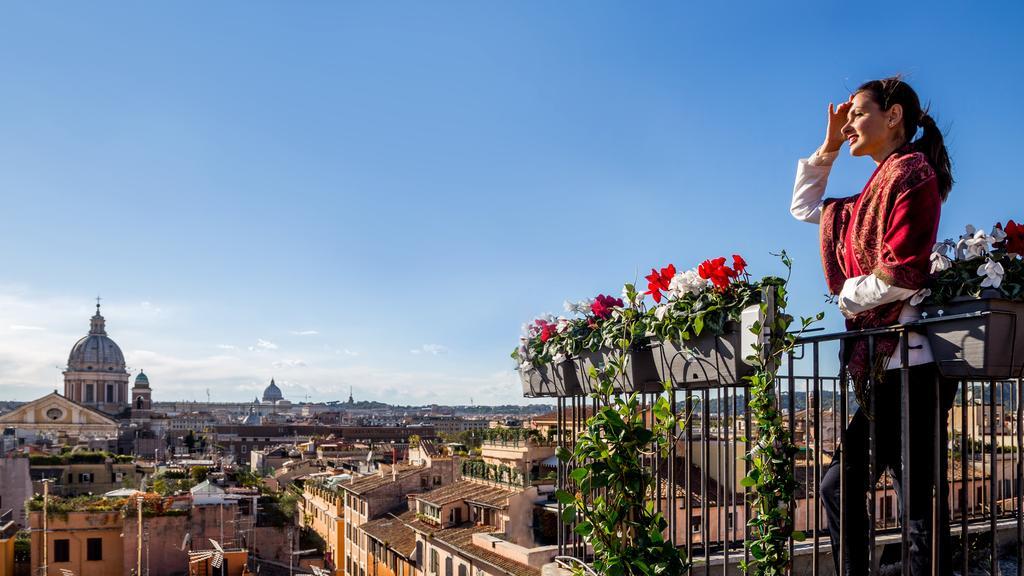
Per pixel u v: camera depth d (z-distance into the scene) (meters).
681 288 4.50
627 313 5.06
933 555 3.48
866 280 3.56
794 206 4.64
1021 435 3.77
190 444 198.00
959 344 3.39
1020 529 3.75
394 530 47.12
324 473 88.50
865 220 3.70
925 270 3.46
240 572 45.94
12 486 70.44
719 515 4.70
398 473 56.19
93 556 45.50
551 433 43.09
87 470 78.06
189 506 50.06
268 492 66.81
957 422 7.79
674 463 4.90
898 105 3.88
